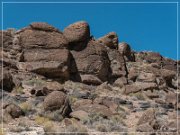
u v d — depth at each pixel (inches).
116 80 1871.3
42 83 1617.9
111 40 2068.2
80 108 1321.4
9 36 1908.2
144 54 2657.5
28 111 1254.9
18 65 1721.2
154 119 1242.0
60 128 1119.6
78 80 1775.3
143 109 1491.1
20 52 1829.5
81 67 1795.0
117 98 1549.0
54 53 1749.5
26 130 1083.3
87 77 1780.3
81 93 1550.2
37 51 1756.9
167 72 2135.8
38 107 1310.3
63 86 1620.3
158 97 1726.1
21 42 1788.9
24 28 1812.3
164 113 1475.1
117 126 1206.3
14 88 1480.1
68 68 1750.7
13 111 1200.2
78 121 1221.7
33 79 1653.5
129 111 1446.9
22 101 1363.2
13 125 1125.7
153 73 2132.1
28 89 1518.2
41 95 1433.3
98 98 1455.5
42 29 1790.1
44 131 1075.3
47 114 1235.9
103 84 1755.7
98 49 1847.9
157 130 1202.6
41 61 1734.7
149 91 1787.6
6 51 1847.9
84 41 1840.6
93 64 1812.3
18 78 1620.3
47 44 1768.0
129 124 1278.3
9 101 1338.6
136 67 2229.3
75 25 1844.2
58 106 1261.1
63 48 1766.7
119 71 1937.7
